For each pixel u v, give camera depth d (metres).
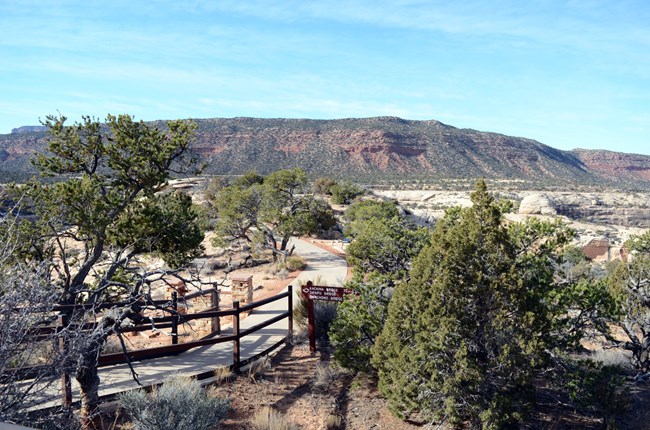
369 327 11.90
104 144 14.00
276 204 32.62
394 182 171.25
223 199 34.12
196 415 8.88
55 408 7.55
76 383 10.72
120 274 14.33
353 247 13.54
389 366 10.11
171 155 14.25
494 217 9.33
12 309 5.61
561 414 9.68
